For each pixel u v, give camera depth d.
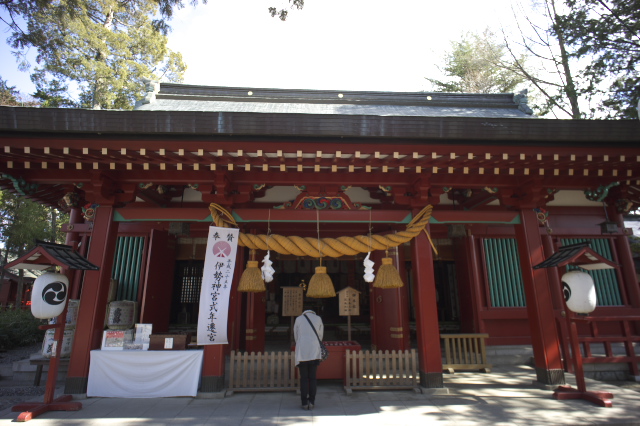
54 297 5.60
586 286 6.10
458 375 8.18
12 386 7.78
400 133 5.79
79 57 20.20
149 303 8.88
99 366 6.42
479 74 24.55
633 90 14.76
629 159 6.38
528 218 7.45
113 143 5.79
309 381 5.94
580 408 5.72
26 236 19.94
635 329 9.85
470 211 7.42
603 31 14.92
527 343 9.86
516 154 6.16
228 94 11.70
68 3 17.36
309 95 11.95
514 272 10.25
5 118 5.47
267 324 13.80
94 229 6.88
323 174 7.17
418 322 7.04
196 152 6.04
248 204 9.01
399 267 9.62
